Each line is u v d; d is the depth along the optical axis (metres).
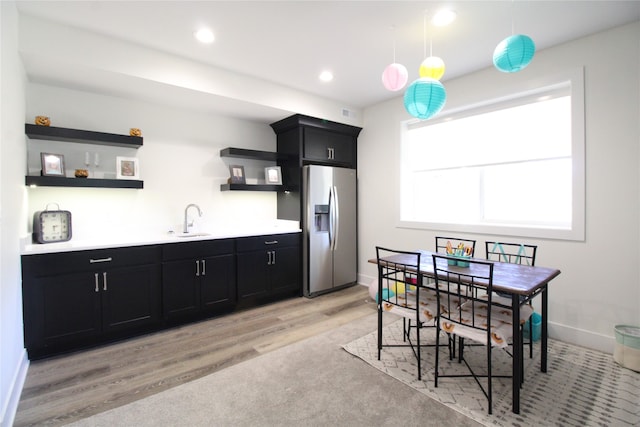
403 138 4.23
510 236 3.17
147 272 2.97
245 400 2.00
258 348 2.70
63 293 2.56
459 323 2.05
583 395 2.03
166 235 3.54
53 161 2.82
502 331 1.90
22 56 2.36
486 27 2.54
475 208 3.65
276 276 3.93
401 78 2.21
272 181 4.27
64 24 2.43
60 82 2.88
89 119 3.13
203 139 3.89
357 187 4.77
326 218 4.34
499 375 2.27
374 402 1.97
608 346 2.60
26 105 2.77
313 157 4.29
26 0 2.13
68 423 1.79
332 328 3.12
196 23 2.45
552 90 3.00
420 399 2.00
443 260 2.55
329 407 1.93
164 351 2.64
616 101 2.56
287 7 2.26
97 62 2.57
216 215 4.00
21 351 2.27
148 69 2.82
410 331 2.99
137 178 3.26
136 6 2.23
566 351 2.63
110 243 2.79
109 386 2.14
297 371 2.33
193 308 3.26
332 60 3.11
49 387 2.13
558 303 2.88
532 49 1.81
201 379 2.22
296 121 4.07
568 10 2.32
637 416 1.83
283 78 3.55
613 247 2.59
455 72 3.42
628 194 2.52
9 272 1.96
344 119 4.45
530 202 3.23
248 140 4.29
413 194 4.27
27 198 2.72
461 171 3.77
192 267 3.25
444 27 2.54
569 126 2.97
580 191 2.74
